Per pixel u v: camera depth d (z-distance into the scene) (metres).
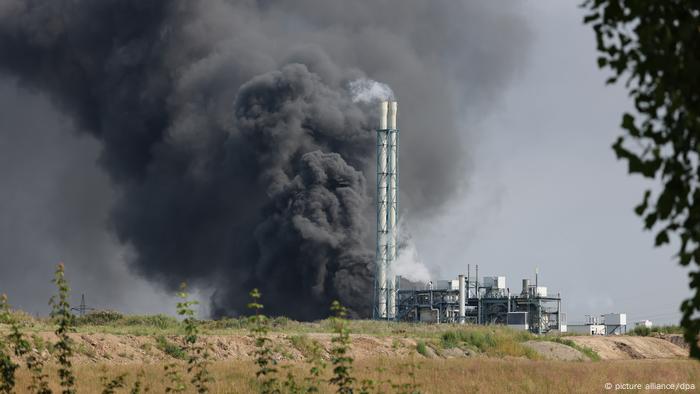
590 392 131.38
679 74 27.72
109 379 130.25
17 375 126.69
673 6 28.47
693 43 27.97
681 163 27.44
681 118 27.75
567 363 188.50
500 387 133.50
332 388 121.12
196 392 115.56
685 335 28.70
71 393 81.81
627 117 27.91
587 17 29.09
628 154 27.62
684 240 27.61
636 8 28.22
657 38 28.05
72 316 79.50
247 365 156.38
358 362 170.88
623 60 28.52
